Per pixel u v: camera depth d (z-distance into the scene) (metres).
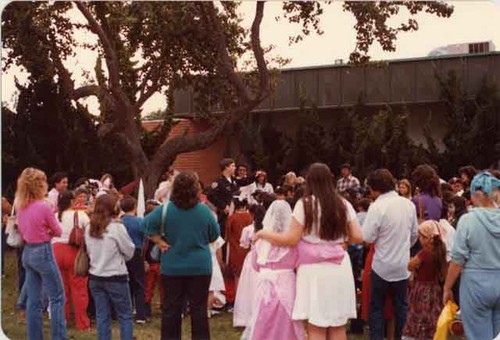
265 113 22.25
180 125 23.47
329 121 21.59
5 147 18.64
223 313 10.41
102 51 19.58
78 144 19.34
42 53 18.23
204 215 7.31
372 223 7.38
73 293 9.20
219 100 20.42
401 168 18.67
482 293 6.28
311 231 6.48
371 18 17.48
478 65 19.47
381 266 7.41
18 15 17.62
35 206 7.52
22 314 10.10
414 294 7.67
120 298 7.46
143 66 19.61
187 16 18.12
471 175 10.54
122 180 20.36
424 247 7.61
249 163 21.22
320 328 6.47
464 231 6.36
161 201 10.24
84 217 9.16
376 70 20.53
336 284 6.46
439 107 20.41
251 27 17.67
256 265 6.90
